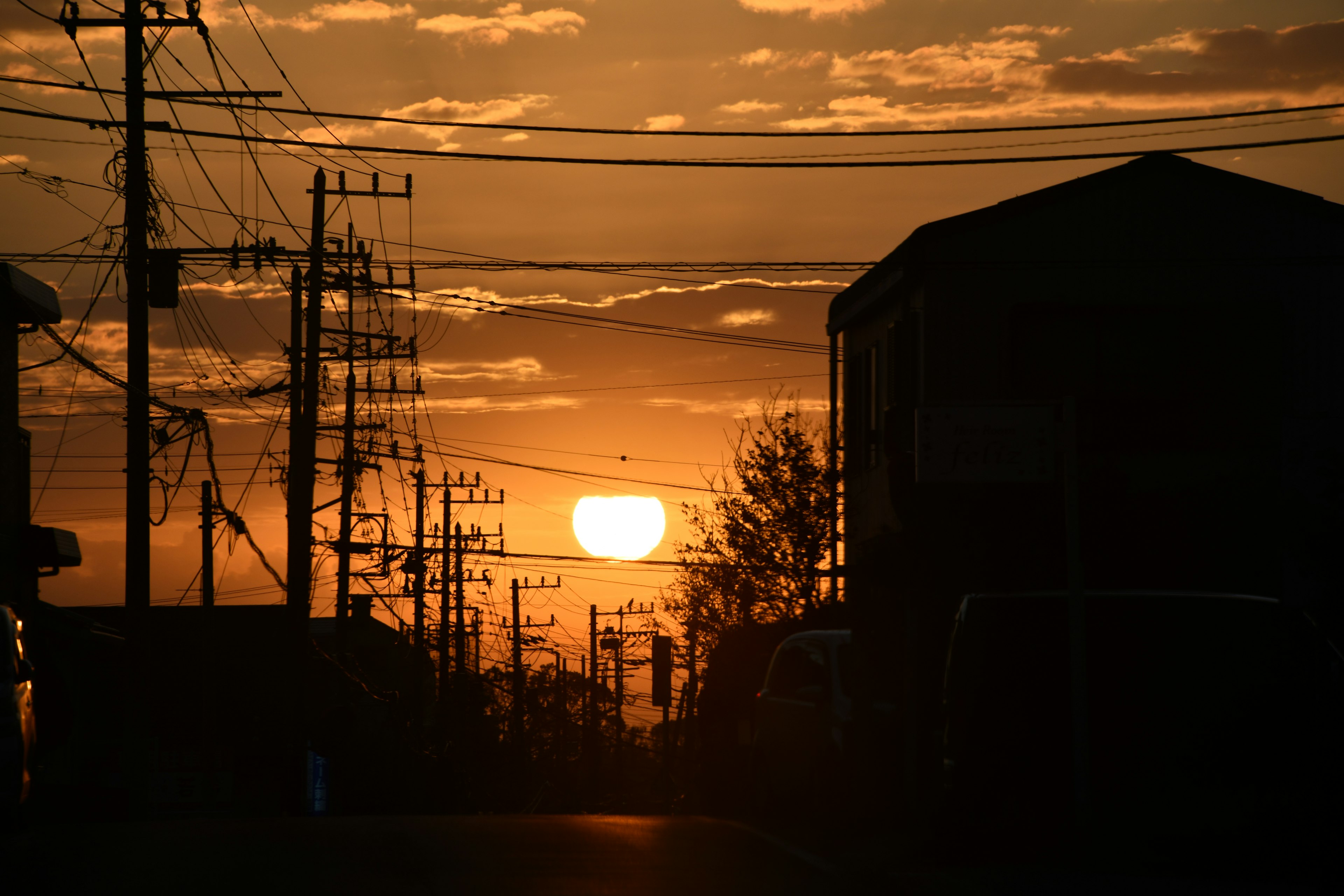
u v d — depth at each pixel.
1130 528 68.25
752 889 35.69
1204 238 85.25
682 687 150.50
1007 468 41.22
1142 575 68.50
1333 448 60.56
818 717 57.50
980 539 62.78
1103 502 68.44
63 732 72.38
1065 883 36.38
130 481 79.69
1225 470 82.69
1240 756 38.94
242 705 173.00
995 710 40.44
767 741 64.50
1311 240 85.00
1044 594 41.78
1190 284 84.94
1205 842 38.03
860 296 100.81
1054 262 84.81
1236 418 83.31
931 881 37.03
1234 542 68.94
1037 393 84.06
